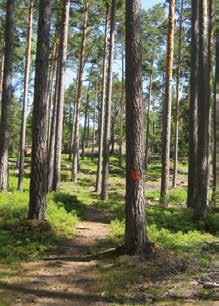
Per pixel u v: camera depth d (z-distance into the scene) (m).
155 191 34.81
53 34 34.88
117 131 72.19
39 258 11.77
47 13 14.49
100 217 18.72
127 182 11.86
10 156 59.38
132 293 9.41
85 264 11.41
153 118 71.38
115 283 9.96
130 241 11.73
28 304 8.82
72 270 10.91
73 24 34.81
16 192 20.41
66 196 21.16
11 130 57.56
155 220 16.94
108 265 11.23
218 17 24.67
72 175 38.88
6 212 15.20
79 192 31.48
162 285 9.74
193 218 17.44
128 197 11.83
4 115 20.03
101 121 32.25
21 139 28.64
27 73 30.41
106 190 26.89
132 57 11.88
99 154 32.00
